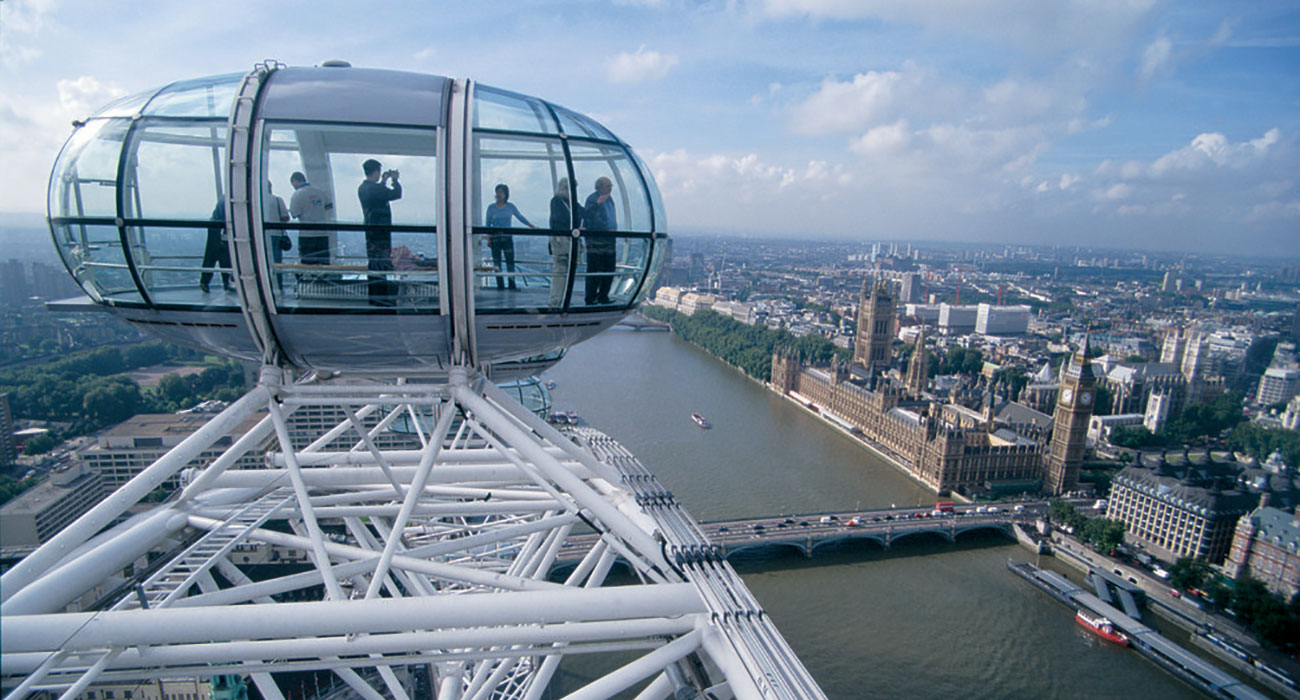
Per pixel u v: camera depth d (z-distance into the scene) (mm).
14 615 13359
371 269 16891
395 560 22125
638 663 16141
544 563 28156
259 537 23328
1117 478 132250
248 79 16484
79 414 173875
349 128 16172
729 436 167500
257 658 14453
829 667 79688
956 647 84812
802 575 103250
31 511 108375
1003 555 113812
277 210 16203
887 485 141875
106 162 16234
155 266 16656
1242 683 80312
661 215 20188
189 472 23734
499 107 17750
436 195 16578
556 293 18562
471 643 15602
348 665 16359
